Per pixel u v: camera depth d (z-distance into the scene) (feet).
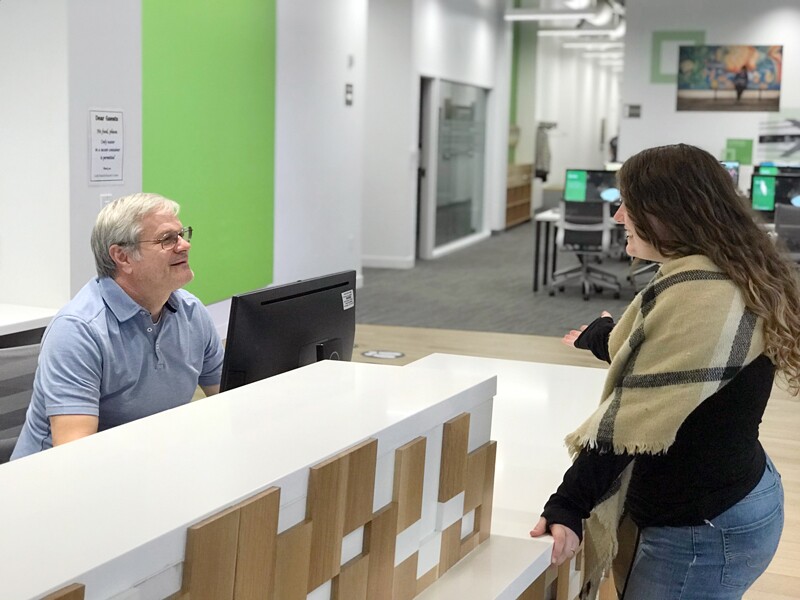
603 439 5.44
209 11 22.76
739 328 5.37
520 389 10.53
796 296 5.63
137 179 18.31
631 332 5.58
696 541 5.67
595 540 5.79
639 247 5.96
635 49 45.34
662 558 5.79
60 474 4.17
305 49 28.60
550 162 75.61
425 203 43.88
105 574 3.33
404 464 5.07
